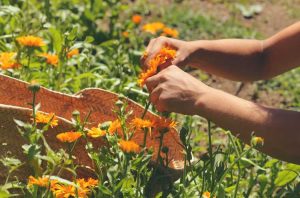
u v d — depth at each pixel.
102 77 4.08
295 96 5.73
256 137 2.62
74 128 2.73
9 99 3.08
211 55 3.23
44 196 2.49
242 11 7.28
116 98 3.08
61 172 2.73
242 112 2.70
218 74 3.29
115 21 5.75
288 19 7.32
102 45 5.00
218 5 7.31
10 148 2.65
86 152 2.79
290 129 2.69
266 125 2.69
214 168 3.01
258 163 3.44
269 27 7.15
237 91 5.33
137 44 5.54
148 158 2.65
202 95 2.70
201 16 6.92
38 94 3.07
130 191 2.76
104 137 2.73
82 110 3.13
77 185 2.53
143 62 3.08
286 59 3.27
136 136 3.12
